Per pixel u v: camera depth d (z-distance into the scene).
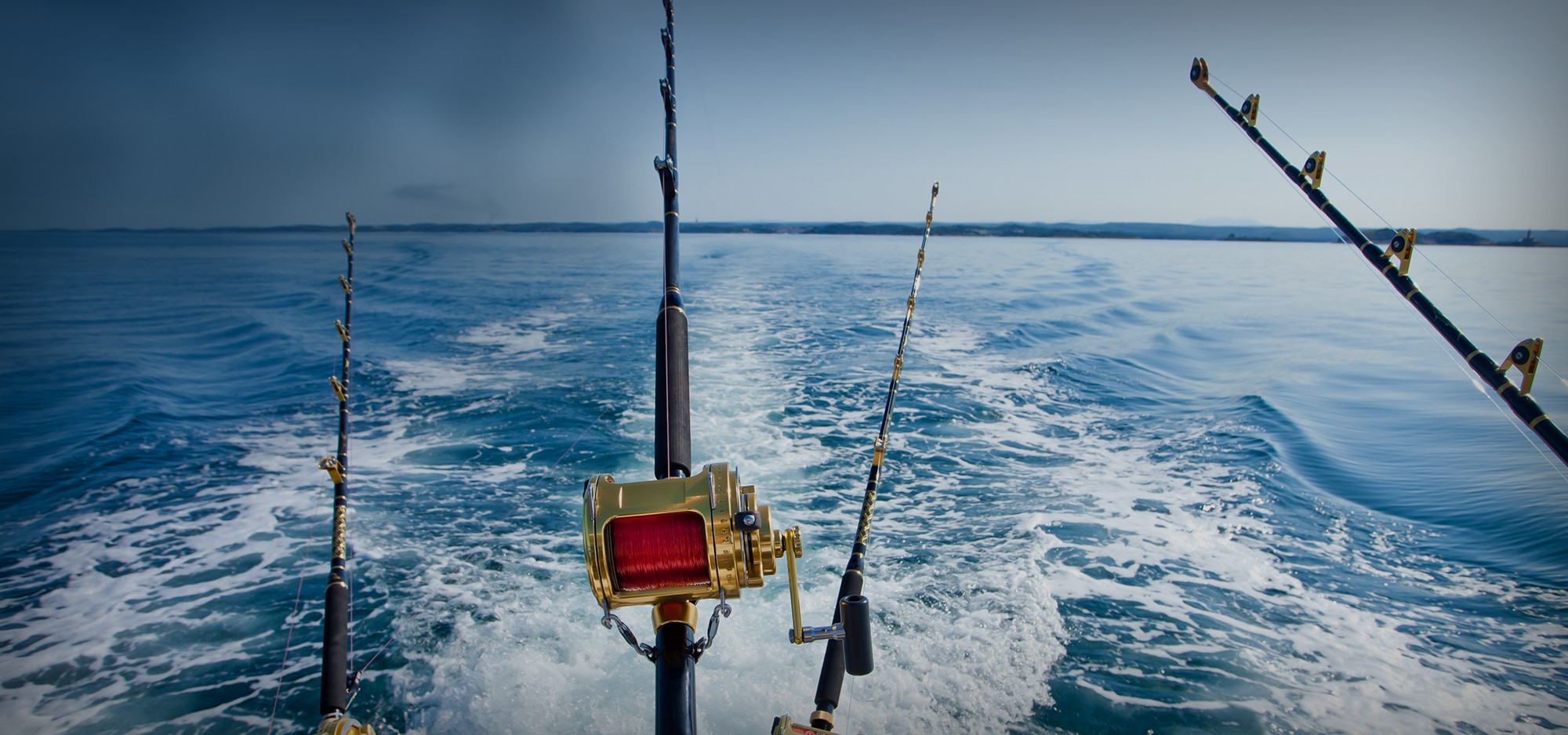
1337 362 15.57
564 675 5.38
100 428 10.84
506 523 7.73
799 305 21.98
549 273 31.58
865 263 37.84
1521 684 5.25
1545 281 31.69
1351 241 2.65
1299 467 9.18
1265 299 26.03
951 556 6.91
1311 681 5.29
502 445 10.02
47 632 5.98
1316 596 6.34
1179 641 5.71
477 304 22.34
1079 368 14.55
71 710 5.17
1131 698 5.09
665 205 2.56
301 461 9.62
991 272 33.91
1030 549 7.02
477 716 5.04
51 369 14.64
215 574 6.83
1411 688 5.21
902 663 5.43
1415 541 7.30
